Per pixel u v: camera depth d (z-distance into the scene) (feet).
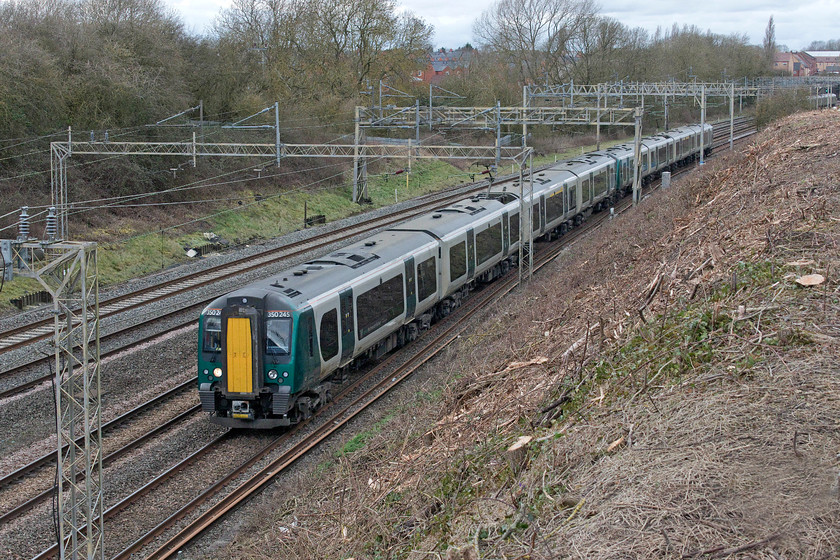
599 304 49.44
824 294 32.35
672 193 96.63
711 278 39.65
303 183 144.66
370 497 34.68
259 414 46.78
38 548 34.76
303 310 46.57
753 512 21.11
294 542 32.83
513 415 35.42
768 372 28.35
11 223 93.25
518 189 94.99
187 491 39.99
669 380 30.96
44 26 116.78
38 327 66.85
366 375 56.75
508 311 66.74
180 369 58.08
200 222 113.91
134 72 121.60
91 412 41.37
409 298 62.23
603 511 23.48
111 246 95.55
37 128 108.17
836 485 21.17
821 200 44.55
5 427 47.06
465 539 26.30
